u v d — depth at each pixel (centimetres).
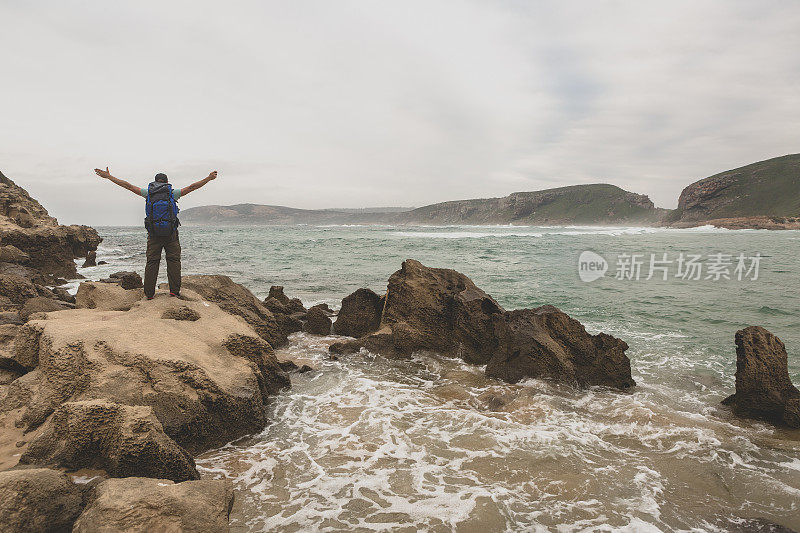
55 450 436
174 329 668
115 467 417
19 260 1942
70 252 2475
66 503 349
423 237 6456
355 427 608
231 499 399
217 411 570
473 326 952
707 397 771
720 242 5212
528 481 472
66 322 636
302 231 10906
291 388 770
